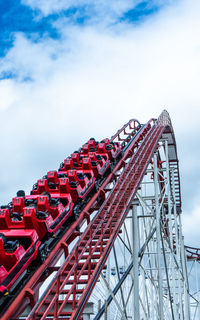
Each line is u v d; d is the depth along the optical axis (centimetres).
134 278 1828
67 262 1038
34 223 1134
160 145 2884
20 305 1011
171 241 2708
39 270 1132
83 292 1114
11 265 998
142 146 2420
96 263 1283
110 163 2102
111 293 1525
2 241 990
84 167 1841
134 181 1998
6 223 1136
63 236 1370
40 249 1134
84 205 1664
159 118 3272
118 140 2862
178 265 3014
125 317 1560
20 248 1023
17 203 1246
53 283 953
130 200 1780
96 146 2277
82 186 1670
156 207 2230
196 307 4219
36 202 1345
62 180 1507
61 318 1023
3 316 930
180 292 2847
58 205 1323
